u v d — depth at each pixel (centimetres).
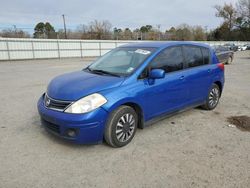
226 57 1769
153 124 462
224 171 303
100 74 405
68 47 3222
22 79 1077
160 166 314
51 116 342
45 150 353
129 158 334
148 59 403
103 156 338
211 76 535
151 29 7475
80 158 332
